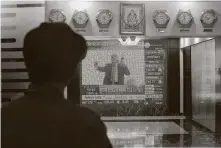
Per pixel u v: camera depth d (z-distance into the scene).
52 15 5.62
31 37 0.85
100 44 7.32
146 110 7.45
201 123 6.82
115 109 7.38
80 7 5.78
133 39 7.42
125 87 7.41
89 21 5.84
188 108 7.35
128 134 5.96
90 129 0.83
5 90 3.47
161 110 7.50
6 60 3.44
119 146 5.12
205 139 5.57
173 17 5.91
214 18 5.84
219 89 6.18
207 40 6.50
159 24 5.86
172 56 7.49
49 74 0.85
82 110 0.86
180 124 6.89
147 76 7.46
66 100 0.87
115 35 5.90
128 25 5.87
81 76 7.28
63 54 0.85
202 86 6.80
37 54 0.84
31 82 0.88
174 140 5.54
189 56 7.32
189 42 7.29
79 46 0.89
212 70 6.35
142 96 7.45
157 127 6.58
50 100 0.84
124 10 5.89
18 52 3.43
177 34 5.92
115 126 6.68
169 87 7.52
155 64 7.50
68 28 0.89
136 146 5.12
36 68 0.85
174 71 7.50
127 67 7.40
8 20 3.43
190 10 5.89
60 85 0.87
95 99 7.32
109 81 7.36
